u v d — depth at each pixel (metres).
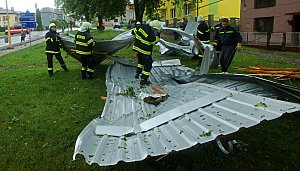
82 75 8.66
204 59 6.51
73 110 6.09
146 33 6.99
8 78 9.03
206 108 4.04
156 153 3.04
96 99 6.82
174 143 3.26
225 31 8.14
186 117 3.88
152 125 3.92
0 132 5.05
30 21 25.62
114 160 3.01
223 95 4.29
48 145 4.55
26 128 5.18
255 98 3.94
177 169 3.80
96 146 3.40
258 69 9.09
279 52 17.17
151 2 19.20
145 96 5.49
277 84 4.17
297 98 4.23
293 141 4.46
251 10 22.84
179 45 12.60
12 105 6.46
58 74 9.41
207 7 28.69
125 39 9.47
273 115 3.30
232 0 27.25
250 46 20.75
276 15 20.38
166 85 6.84
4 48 20.84
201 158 4.03
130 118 4.46
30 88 7.77
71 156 4.22
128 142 3.53
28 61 13.06
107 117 4.46
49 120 5.56
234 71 9.20
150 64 7.14
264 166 3.80
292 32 17.69
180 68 9.05
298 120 5.23
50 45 8.99
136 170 3.80
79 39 8.33
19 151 4.39
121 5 18.14
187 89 5.56
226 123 3.41
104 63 11.32
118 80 7.46
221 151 4.18
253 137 4.58
